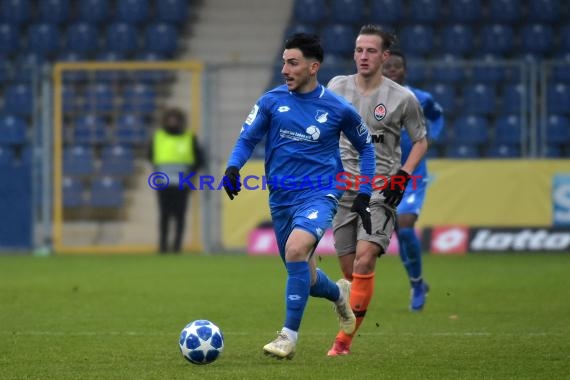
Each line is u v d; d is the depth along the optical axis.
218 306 35.88
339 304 24.81
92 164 62.78
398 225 33.88
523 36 71.25
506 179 58.56
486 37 70.94
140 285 43.12
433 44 71.00
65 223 62.84
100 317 32.88
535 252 58.44
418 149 26.56
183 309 35.03
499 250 58.50
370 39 26.47
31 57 71.31
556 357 24.42
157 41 71.50
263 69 67.56
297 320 22.95
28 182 61.19
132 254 60.81
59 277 46.78
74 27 71.81
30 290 41.25
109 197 62.72
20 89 67.50
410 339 27.72
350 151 26.75
